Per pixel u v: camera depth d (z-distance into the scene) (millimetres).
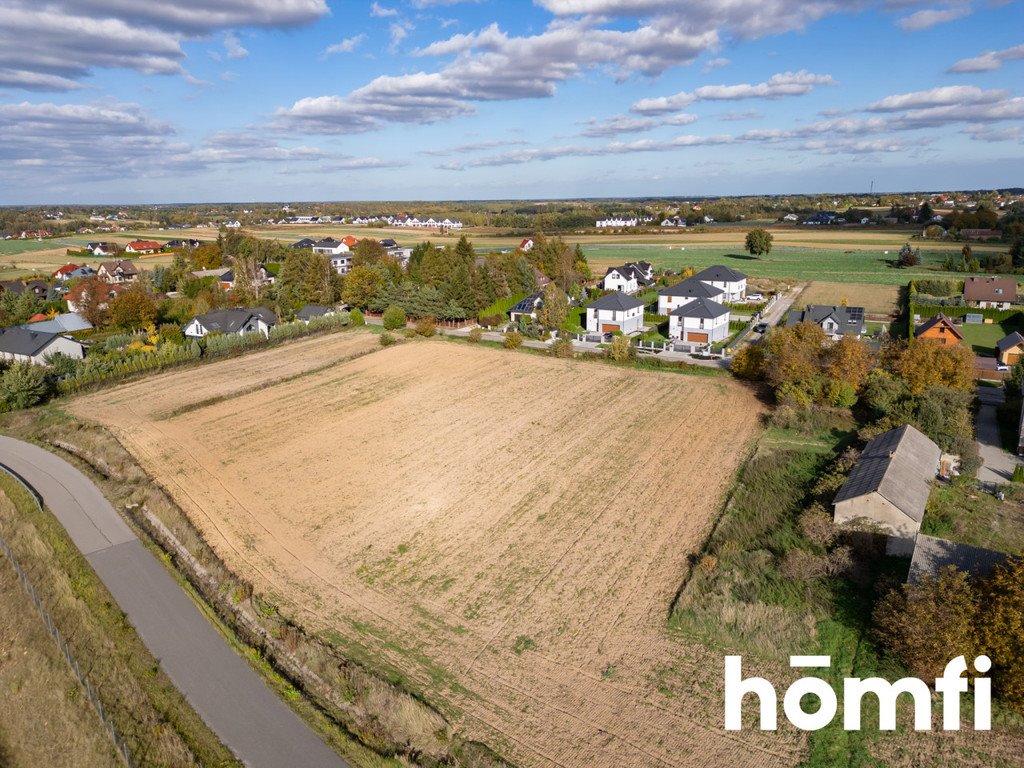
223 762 20641
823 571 29203
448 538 33750
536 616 27547
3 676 24812
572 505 36781
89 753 21219
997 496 35531
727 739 21312
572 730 21844
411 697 23062
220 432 49031
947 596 23531
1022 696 21375
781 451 42688
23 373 55031
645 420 49344
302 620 27703
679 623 26781
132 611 28156
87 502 38219
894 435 38156
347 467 42562
